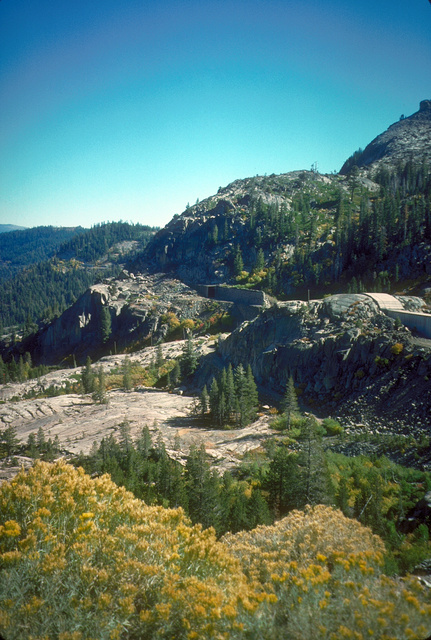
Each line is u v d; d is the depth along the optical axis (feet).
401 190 621.72
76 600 28.68
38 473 40.63
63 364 590.55
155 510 42.91
